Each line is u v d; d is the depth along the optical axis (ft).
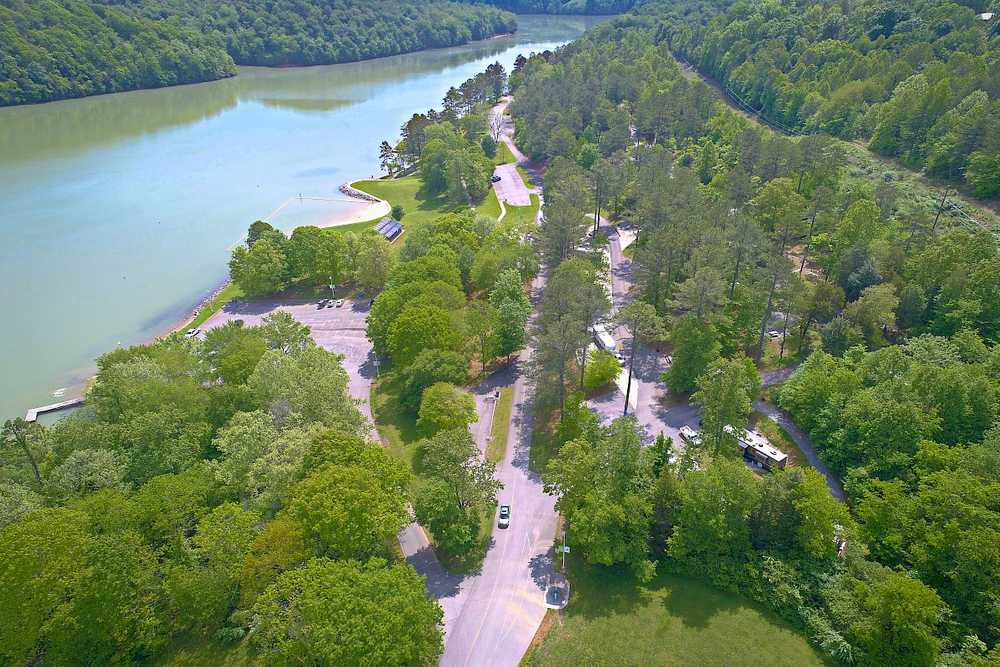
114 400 325.42
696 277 352.69
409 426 361.92
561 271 419.95
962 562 224.33
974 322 360.69
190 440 298.76
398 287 434.30
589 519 251.19
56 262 588.91
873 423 289.53
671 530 261.44
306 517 240.53
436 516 258.78
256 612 220.02
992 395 289.74
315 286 543.39
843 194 497.05
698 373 349.41
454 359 362.12
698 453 290.35
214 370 360.28
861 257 413.59
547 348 336.90
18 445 296.51
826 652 222.28
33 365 449.48
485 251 488.02
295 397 312.71
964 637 213.46
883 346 368.27
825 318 395.34
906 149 581.12
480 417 361.10
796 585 240.53
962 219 473.67
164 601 238.07
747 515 255.70
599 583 256.11
